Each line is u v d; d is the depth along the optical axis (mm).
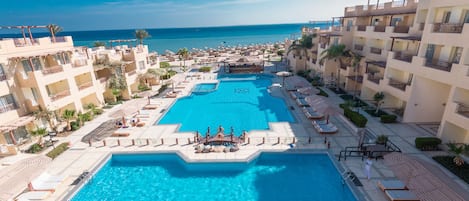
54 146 23234
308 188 17375
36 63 26094
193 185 18094
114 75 36312
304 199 16297
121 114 25547
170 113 32469
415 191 12305
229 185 17953
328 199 16250
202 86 46094
